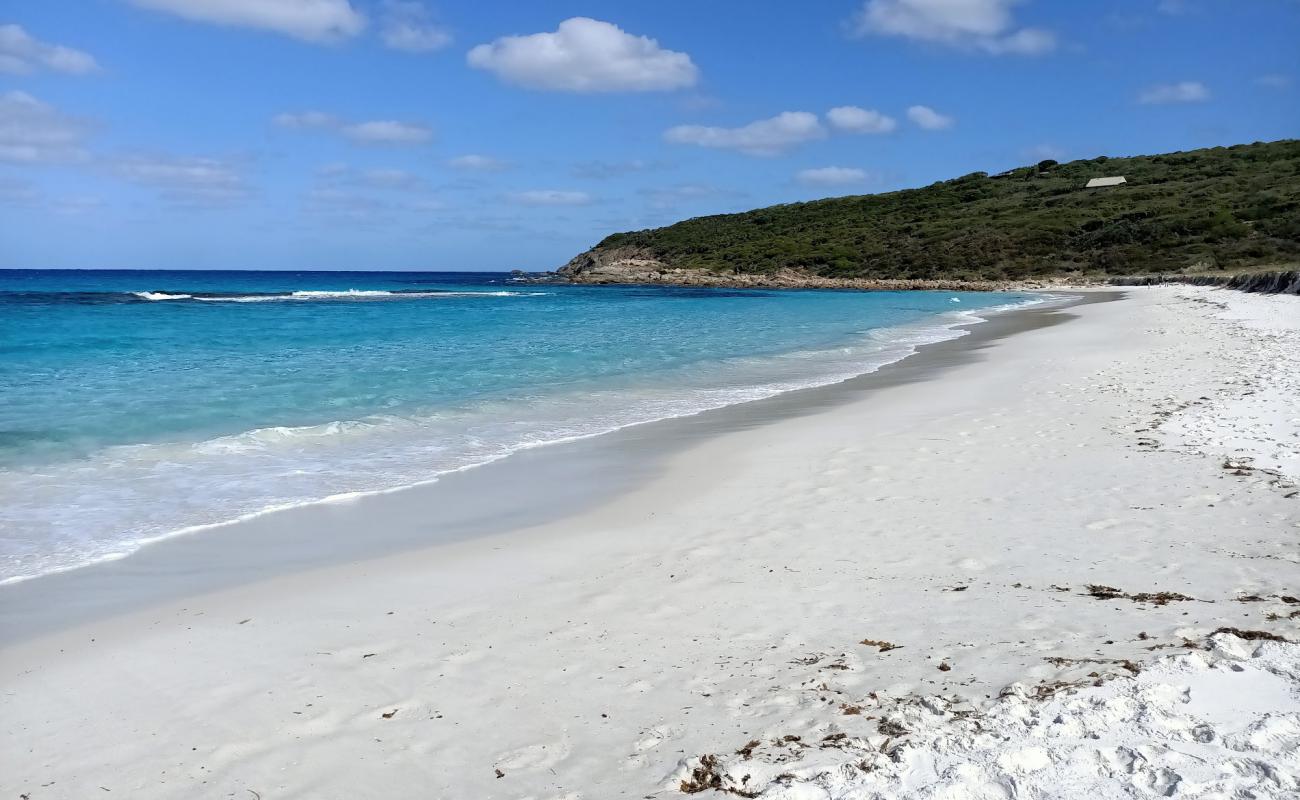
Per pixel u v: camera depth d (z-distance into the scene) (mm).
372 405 13586
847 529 7016
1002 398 13297
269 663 4785
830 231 95688
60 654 4996
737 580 5910
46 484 8828
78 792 3570
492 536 7258
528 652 4816
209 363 18453
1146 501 7285
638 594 5715
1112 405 11969
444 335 26641
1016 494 7797
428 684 4457
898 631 4852
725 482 8852
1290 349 17109
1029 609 5062
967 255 76000
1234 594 5109
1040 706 3709
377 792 3504
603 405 13969
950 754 3406
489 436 11492
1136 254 66938
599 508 8086
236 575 6352
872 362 19750
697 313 39656
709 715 3975
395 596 5832
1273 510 6773
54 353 20219
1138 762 3168
